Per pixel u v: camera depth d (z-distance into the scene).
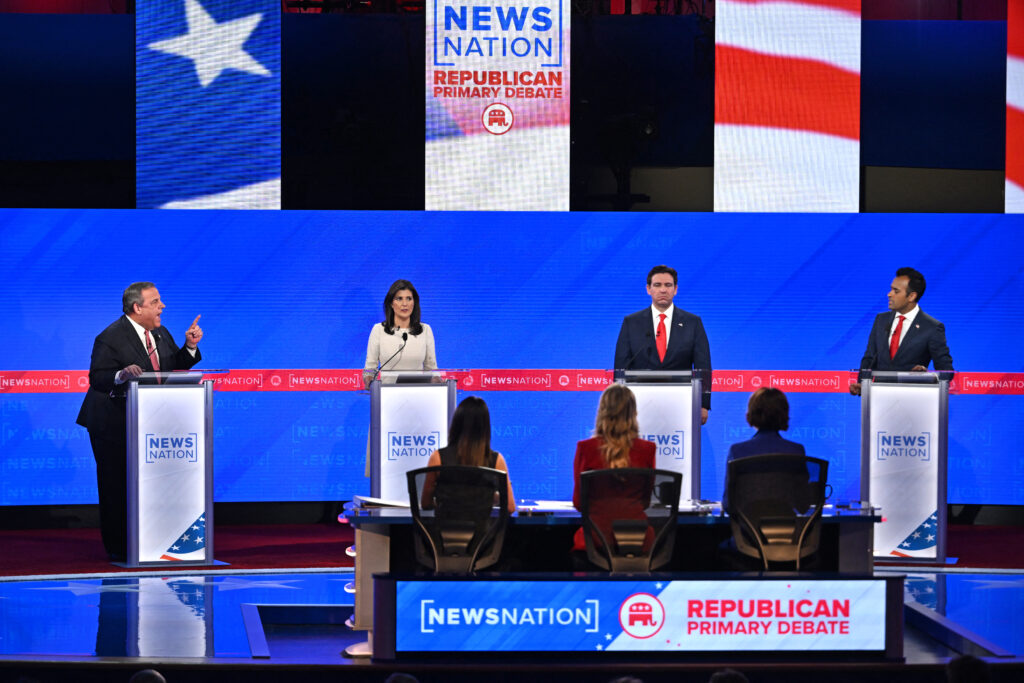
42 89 31.78
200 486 25.78
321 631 21.19
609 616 17.69
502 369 32.66
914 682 17.69
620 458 18.64
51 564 26.55
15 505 31.84
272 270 32.31
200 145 31.92
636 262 32.69
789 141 32.31
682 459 25.34
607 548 17.92
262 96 31.92
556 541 20.19
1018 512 32.81
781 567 18.44
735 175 32.38
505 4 32.12
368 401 32.66
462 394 32.59
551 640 17.66
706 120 32.53
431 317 32.56
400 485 25.16
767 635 17.73
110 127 31.97
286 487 32.53
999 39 32.38
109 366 26.31
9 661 17.72
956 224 32.50
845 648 17.78
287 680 17.61
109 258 31.98
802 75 32.19
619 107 32.50
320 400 32.56
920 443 26.08
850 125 32.22
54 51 31.77
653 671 17.48
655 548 17.98
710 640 17.70
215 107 31.89
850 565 19.25
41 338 31.88
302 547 29.11
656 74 32.47
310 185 32.31
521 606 17.67
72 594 23.31
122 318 26.73
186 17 31.72
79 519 32.12
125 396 26.00
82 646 18.86
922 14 32.53
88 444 32.09
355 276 32.47
